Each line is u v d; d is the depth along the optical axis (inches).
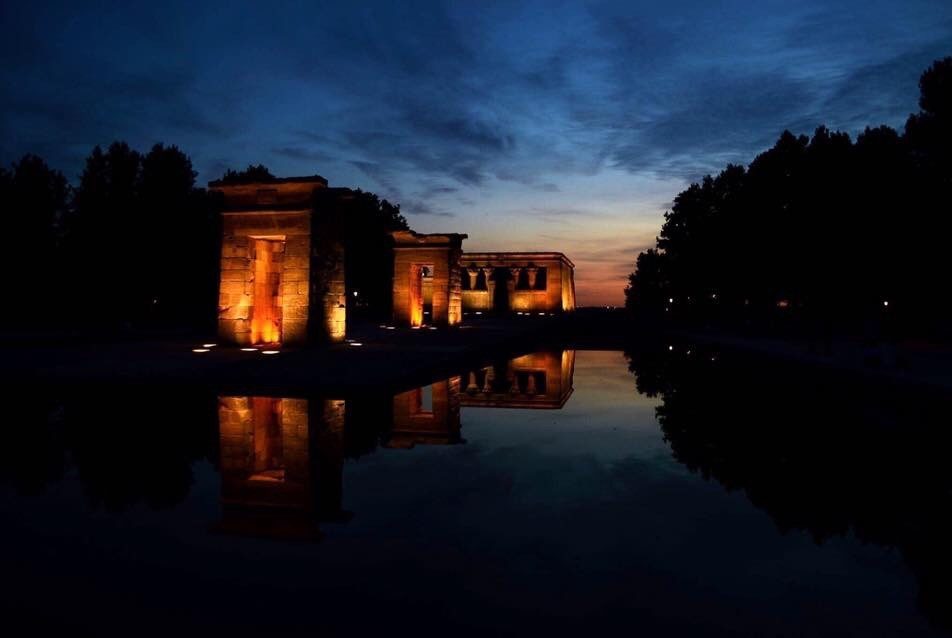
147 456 273.1
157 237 1408.7
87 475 242.1
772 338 1245.7
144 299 1440.7
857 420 390.0
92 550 164.9
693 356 950.4
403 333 1129.4
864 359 708.7
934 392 496.4
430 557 161.9
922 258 975.6
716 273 1581.0
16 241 1382.9
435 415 397.7
